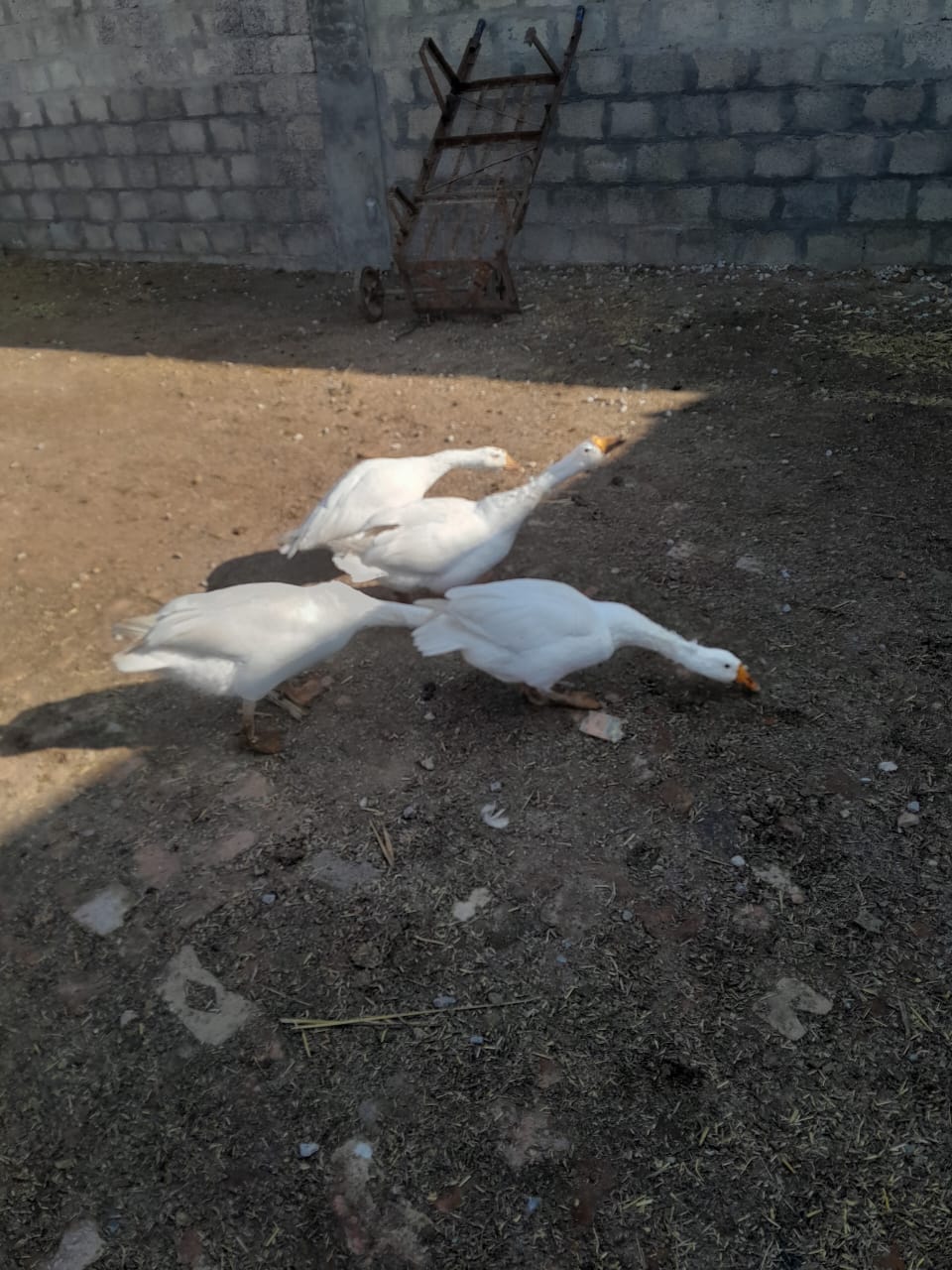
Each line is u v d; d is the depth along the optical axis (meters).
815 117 4.03
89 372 4.08
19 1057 1.44
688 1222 1.22
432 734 2.01
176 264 5.69
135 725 2.08
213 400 3.70
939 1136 1.29
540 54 4.19
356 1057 1.42
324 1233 1.23
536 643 1.84
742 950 1.53
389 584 2.24
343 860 1.73
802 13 3.86
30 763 1.98
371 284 4.34
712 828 1.74
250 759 1.97
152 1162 1.31
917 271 4.16
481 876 1.68
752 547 2.54
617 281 4.48
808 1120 1.31
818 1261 1.18
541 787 1.85
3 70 5.52
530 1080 1.37
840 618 2.25
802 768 1.85
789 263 4.36
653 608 2.33
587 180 4.50
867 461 2.89
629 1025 1.44
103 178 5.59
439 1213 1.24
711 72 4.09
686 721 1.99
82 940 1.61
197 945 1.59
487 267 4.05
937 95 3.83
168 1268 1.20
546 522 2.73
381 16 4.51
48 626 2.40
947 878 1.62
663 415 3.30
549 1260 1.19
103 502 2.96
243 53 4.84
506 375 3.73
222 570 2.60
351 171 4.94
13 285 5.53
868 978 1.48
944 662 2.08
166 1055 1.43
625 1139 1.30
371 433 3.35
